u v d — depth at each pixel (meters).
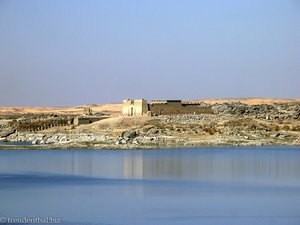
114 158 192.88
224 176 147.62
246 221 92.88
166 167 167.88
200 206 104.38
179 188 126.38
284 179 141.50
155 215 96.69
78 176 148.38
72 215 96.50
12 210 100.44
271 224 90.81
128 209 101.31
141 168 165.38
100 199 111.62
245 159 190.50
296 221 92.75
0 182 136.25
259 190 123.56
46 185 131.00
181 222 92.12
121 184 132.75
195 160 186.50
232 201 109.62
